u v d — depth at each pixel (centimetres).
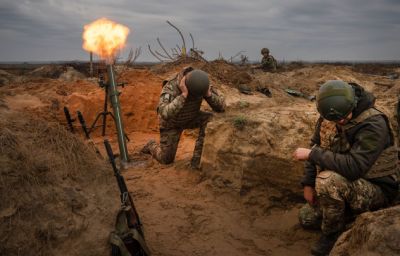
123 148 594
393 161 315
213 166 489
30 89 963
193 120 538
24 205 254
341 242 265
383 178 316
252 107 760
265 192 453
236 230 402
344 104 292
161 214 423
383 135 296
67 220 268
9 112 318
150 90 874
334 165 305
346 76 1385
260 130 461
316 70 1442
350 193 311
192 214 425
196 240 382
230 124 484
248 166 455
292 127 467
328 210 322
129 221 298
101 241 276
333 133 321
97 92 873
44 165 277
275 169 445
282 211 441
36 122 313
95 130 802
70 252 261
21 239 244
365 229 242
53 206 267
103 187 307
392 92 1160
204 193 473
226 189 469
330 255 266
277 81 1225
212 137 496
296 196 443
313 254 340
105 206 295
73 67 2148
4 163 258
